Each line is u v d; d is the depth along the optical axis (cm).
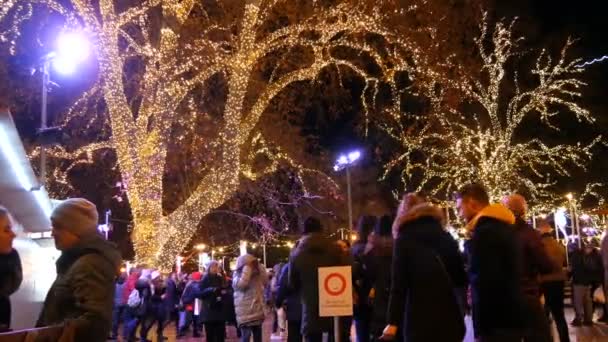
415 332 580
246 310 1254
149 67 2245
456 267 621
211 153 2816
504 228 620
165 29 2223
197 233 3638
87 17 2136
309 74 2364
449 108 2973
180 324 2214
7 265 475
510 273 612
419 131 3362
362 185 3816
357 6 2356
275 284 1908
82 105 2833
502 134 3155
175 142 2792
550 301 1060
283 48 2766
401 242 601
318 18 2394
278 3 2538
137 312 1912
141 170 2217
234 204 3419
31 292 847
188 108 2798
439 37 2755
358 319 1001
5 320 486
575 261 1759
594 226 3206
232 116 2316
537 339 702
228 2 2523
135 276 2023
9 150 675
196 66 2422
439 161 3650
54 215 445
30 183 814
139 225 2230
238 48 2353
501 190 2975
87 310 408
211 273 1380
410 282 593
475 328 623
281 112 3077
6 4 2034
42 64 1717
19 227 814
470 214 677
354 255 1019
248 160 2712
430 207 623
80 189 3241
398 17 2647
